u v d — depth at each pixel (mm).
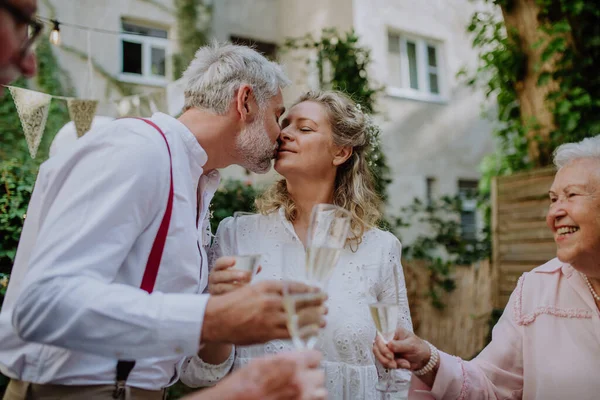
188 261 1401
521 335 1753
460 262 5785
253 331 1020
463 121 9000
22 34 932
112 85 7230
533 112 4285
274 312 1005
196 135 1586
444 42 8938
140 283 1316
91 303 1046
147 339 1038
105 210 1182
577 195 1596
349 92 5094
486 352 1793
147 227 1333
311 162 1938
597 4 4020
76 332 1047
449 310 4688
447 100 8891
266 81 1693
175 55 7695
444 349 4656
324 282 1104
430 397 1597
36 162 5855
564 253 1615
